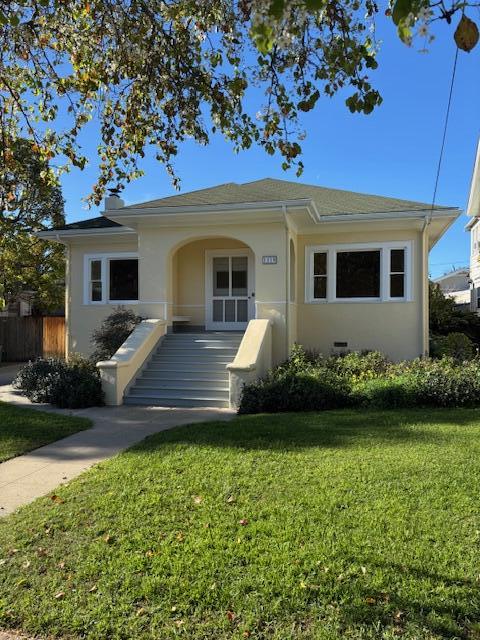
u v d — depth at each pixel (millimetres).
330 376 10125
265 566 3592
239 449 6441
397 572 3461
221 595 3287
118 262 15594
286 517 4352
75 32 5773
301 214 12398
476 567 3506
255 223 12500
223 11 4934
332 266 13961
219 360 11938
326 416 8547
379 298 13656
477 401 9203
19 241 11797
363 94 3830
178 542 3996
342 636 2873
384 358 12359
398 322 13500
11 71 6168
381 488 4938
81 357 13188
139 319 13125
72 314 15711
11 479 5844
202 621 3070
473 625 2916
